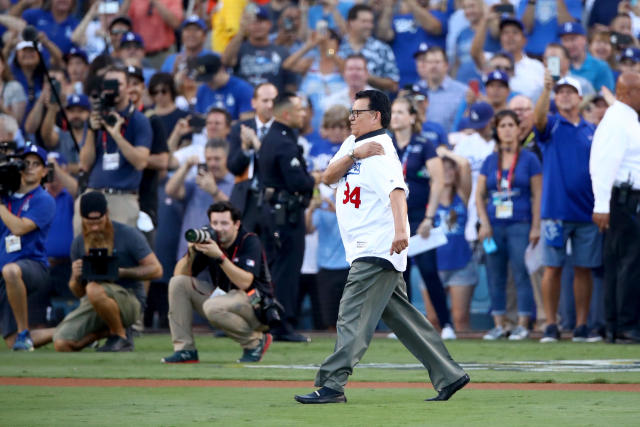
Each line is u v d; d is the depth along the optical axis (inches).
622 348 1434.5
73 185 1791.3
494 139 1685.5
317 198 1791.3
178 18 2230.6
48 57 2138.3
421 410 726.5
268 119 1616.6
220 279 1206.3
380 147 769.6
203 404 774.5
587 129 1640.0
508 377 987.9
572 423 641.0
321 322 1850.4
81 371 1083.3
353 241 775.7
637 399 797.9
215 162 1793.8
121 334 1412.4
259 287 1209.4
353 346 767.1
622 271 1520.7
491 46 2101.4
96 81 1882.4
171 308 1205.7
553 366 1146.0
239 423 654.5
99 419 680.4
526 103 1718.8
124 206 1529.3
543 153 1642.5
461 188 1748.3
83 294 1432.1
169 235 1819.6
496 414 698.2
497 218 1668.3
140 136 1536.7
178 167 1838.1
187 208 1812.3
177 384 950.4
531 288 1676.9
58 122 1859.0
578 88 1628.9
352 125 784.9
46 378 1010.7
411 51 2159.2
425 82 2060.8
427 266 1643.7
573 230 1619.1
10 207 1473.9
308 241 1841.8
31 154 1478.8
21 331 1459.2
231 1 2188.7
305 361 1226.6
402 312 786.2
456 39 2127.2
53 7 2239.2
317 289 1852.9
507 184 1658.5
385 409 733.9
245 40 2107.5
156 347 1476.4
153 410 734.5
